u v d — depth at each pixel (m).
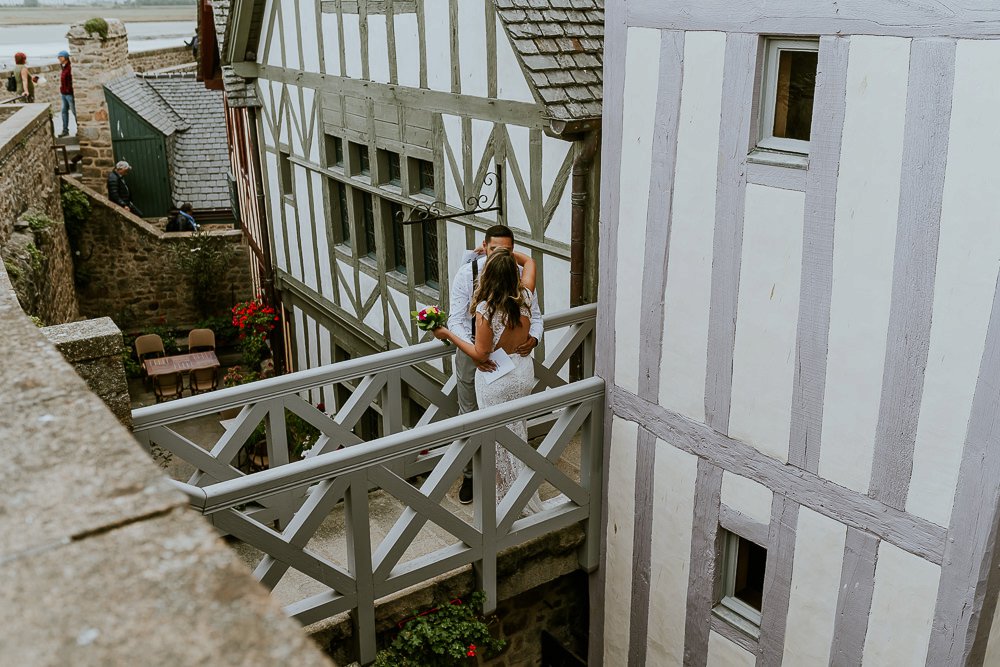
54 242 13.90
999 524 3.29
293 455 9.85
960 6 2.97
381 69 8.20
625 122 4.43
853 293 3.56
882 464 3.62
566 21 6.05
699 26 3.90
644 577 4.97
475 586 4.62
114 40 18.83
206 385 13.94
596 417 4.95
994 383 3.15
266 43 10.80
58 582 1.08
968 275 3.16
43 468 1.28
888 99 3.26
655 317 4.51
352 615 4.19
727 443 4.29
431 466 5.23
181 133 19.86
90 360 3.62
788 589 4.17
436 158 7.66
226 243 16.97
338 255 10.20
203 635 0.99
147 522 1.18
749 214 3.90
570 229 6.23
